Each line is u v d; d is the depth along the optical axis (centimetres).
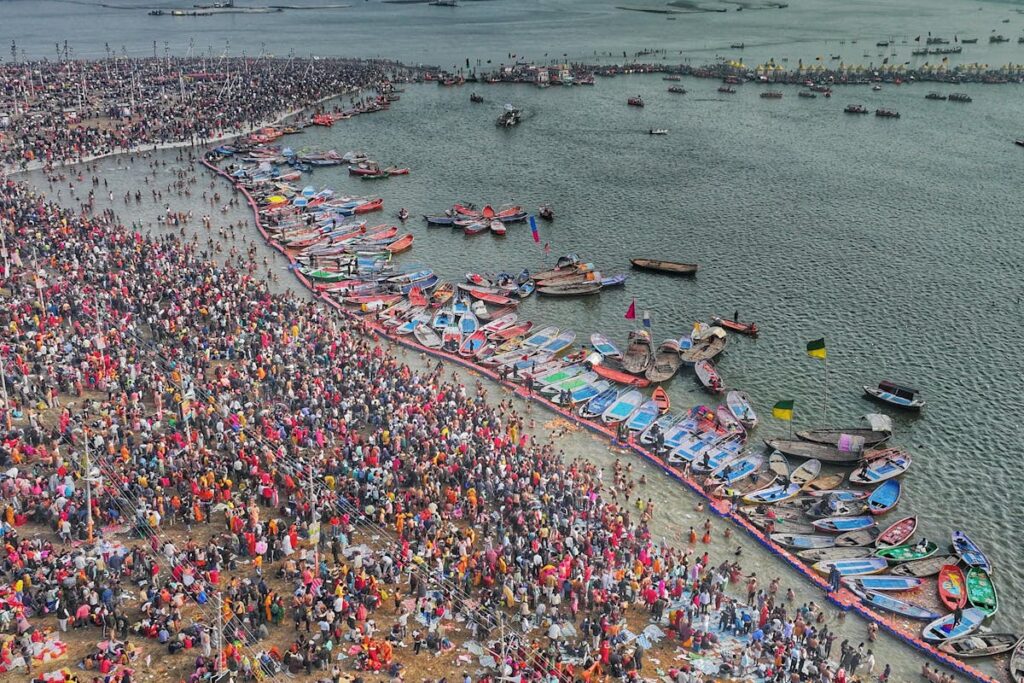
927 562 7994
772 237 16150
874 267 14762
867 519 8556
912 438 10044
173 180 18600
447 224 16550
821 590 7669
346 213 16900
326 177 19475
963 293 13750
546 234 16275
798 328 12656
